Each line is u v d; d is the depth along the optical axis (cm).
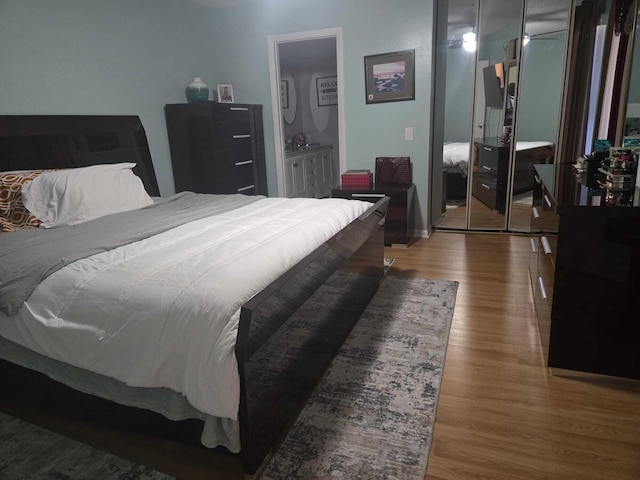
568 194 199
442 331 241
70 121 297
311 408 179
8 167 260
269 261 156
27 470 153
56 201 245
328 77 648
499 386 192
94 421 165
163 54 380
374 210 272
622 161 212
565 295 184
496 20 389
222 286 133
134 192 285
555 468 146
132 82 350
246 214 243
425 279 320
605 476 142
